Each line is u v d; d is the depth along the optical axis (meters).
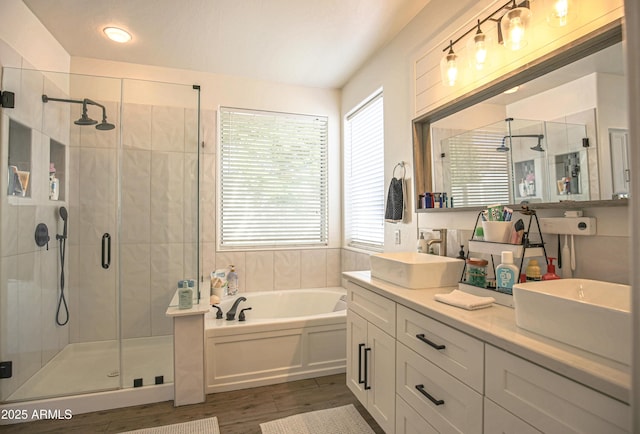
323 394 2.24
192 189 2.52
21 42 2.13
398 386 1.51
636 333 0.58
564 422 0.79
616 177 1.11
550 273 1.27
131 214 2.47
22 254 2.12
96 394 2.04
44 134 2.29
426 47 2.17
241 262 3.24
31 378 2.13
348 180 3.52
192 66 3.05
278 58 2.90
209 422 1.91
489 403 1.00
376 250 2.95
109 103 2.47
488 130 1.69
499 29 1.62
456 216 1.92
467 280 1.55
